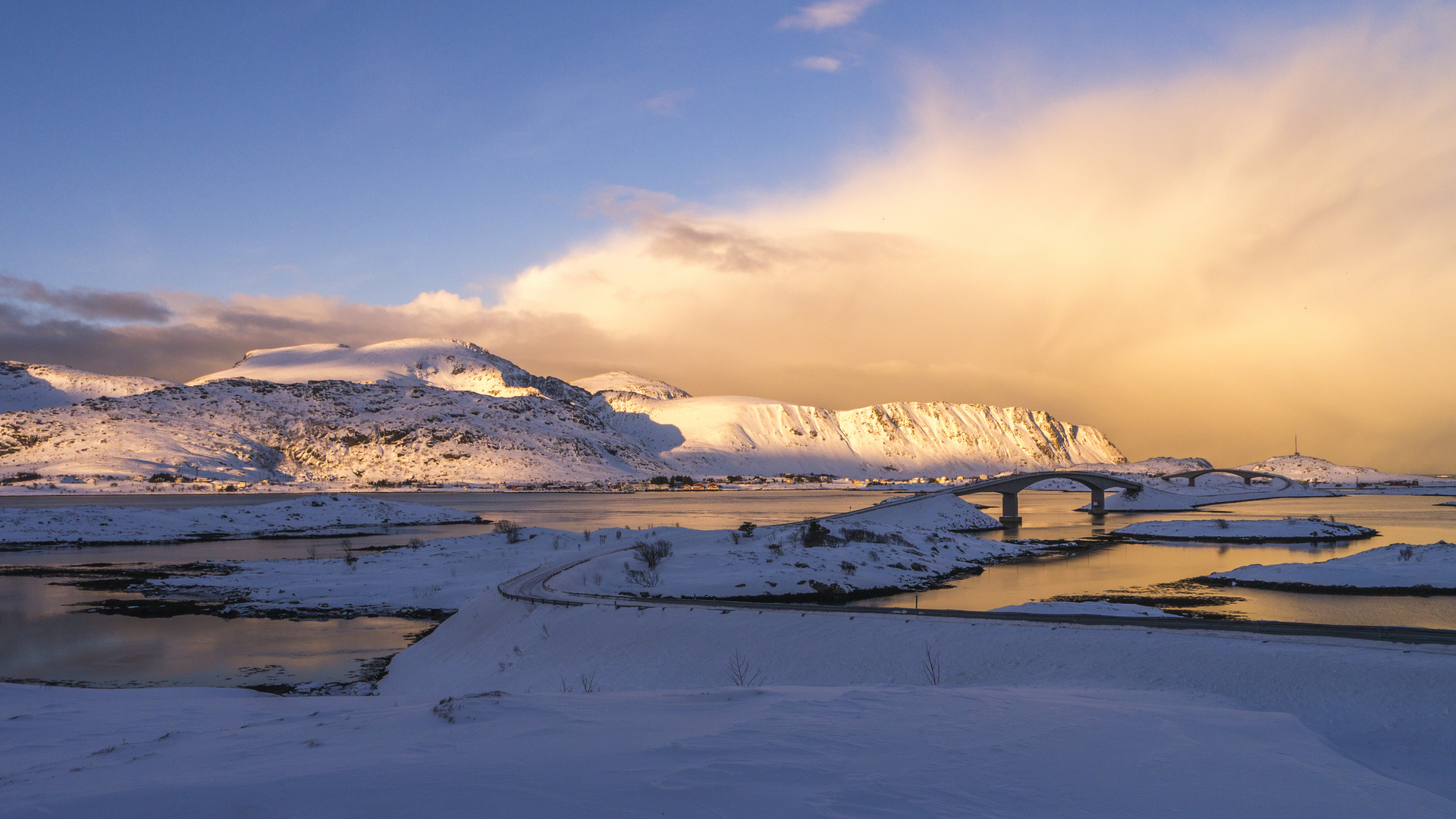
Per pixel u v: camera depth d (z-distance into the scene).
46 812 8.92
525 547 73.56
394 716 16.69
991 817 9.37
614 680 28.56
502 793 9.54
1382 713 18.44
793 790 9.98
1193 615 43.84
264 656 38.09
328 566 68.69
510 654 32.88
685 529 79.06
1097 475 165.75
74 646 40.34
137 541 99.12
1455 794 13.88
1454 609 45.41
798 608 33.72
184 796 9.37
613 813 8.86
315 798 9.28
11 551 88.81
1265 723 16.12
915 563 64.81
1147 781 11.36
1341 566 57.91
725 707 16.36
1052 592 54.84
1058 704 17.03
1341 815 10.26
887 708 16.08
